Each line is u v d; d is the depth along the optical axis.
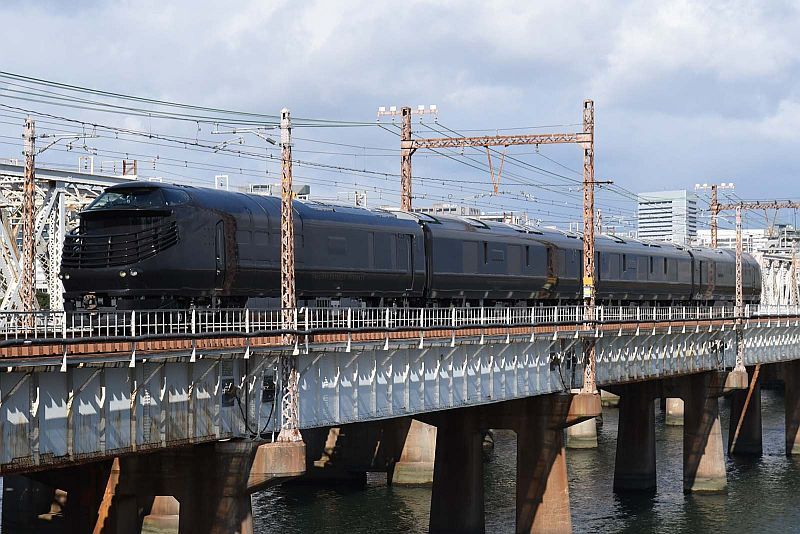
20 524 75.00
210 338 49.22
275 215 64.25
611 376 91.81
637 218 143.00
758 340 125.56
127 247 56.47
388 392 63.53
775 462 128.75
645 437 108.50
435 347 68.06
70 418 44.16
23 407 42.34
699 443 110.00
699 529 91.69
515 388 76.94
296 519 91.56
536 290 94.94
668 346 102.81
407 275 77.56
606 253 106.94
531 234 95.44
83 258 57.06
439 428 84.88
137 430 47.22
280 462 53.81
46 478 57.53
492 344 73.88
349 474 108.69
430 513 84.94
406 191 93.81
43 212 78.12
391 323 72.94
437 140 92.25
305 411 57.00
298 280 66.81
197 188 60.22
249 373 53.34
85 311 47.56
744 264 144.62
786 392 137.62
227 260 60.00
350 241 71.62
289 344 54.03
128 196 57.78
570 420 84.25
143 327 56.12
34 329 46.81
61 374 43.84
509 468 118.38
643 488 108.19
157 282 56.59
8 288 77.75
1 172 74.06
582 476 116.50
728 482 115.06
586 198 87.75
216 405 51.50
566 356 84.31
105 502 56.44
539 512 84.44
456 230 84.00
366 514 93.75
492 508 96.81
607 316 95.44
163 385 48.38
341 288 71.00
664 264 119.25
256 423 54.16
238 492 53.66
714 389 111.81
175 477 54.59
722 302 139.12
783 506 102.06
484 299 88.69
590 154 87.94
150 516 80.12
